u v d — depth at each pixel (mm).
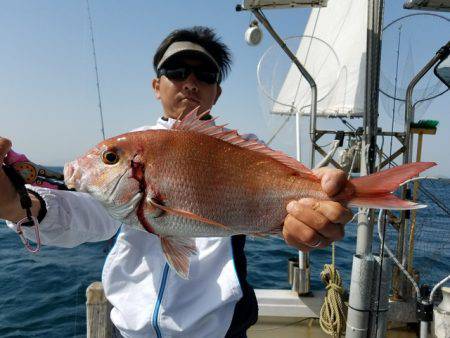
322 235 1655
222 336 2285
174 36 2910
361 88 5059
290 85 4723
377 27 3096
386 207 1556
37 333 5922
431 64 3736
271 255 9484
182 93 2699
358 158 4137
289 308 4527
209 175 1765
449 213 3959
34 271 8773
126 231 2449
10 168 1864
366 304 3268
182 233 1761
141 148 1789
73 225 2195
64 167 1946
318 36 6250
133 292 2346
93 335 3256
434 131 4059
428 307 3578
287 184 1788
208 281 2326
